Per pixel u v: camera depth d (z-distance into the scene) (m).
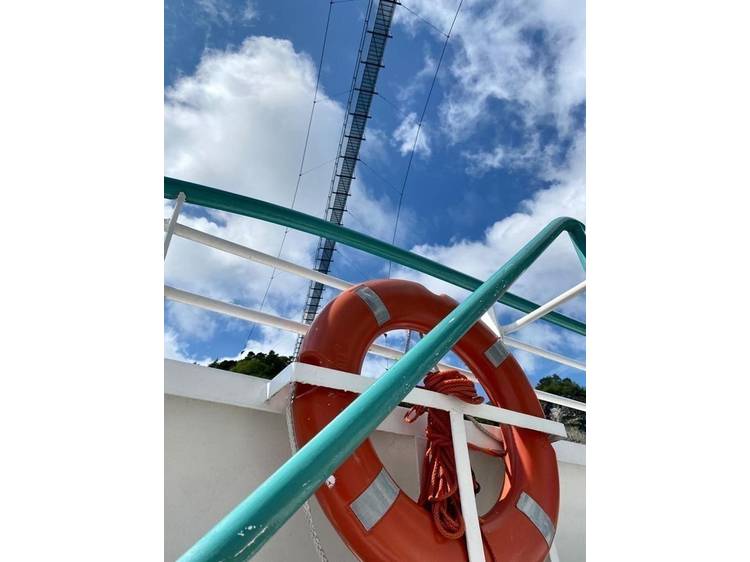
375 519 1.30
